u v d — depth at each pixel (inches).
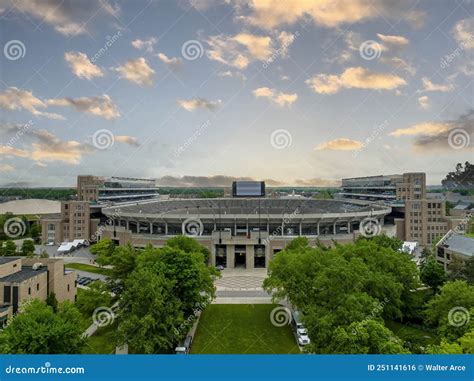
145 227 5526.6
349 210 5703.7
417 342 1916.8
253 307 2763.3
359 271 2047.2
